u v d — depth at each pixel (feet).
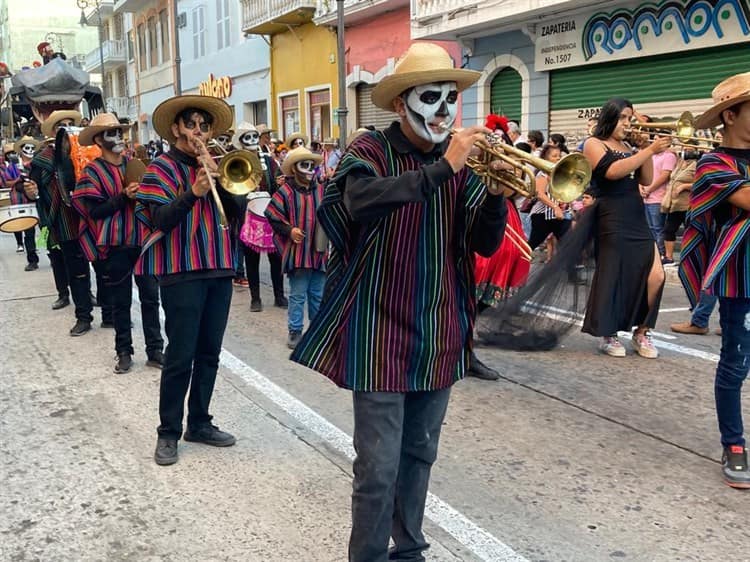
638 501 12.26
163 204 12.81
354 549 8.66
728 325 12.46
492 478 13.10
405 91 8.37
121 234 18.81
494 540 11.05
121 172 19.25
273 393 17.61
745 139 12.14
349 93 65.62
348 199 8.09
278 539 11.03
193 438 14.56
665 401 16.88
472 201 8.71
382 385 8.43
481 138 7.73
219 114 13.44
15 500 12.35
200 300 13.38
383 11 58.65
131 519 11.68
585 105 44.73
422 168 7.74
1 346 22.22
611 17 41.37
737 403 12.75
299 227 21.21
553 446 14.47
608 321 19.52
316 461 13.74
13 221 30.25
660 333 23.17
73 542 11.03
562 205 30.42
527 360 20.15
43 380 18.79
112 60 136.46
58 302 27.63
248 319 26.05
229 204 13.52
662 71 39.91
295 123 75.36
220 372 19.35
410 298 8.54
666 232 31.86
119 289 19.16
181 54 104.12
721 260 12.01
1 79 57.93
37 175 23.17
